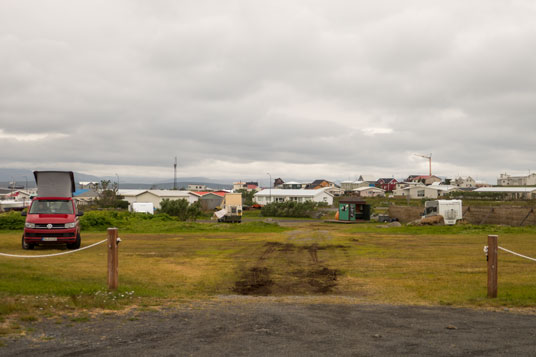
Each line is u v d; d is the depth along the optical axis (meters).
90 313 6.80
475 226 29.20
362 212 52.25
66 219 17.12
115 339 5.32
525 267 13.31
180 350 4.83
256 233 29.25
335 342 5.19
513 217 33.34
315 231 31.25
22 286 8.74
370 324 6.22
